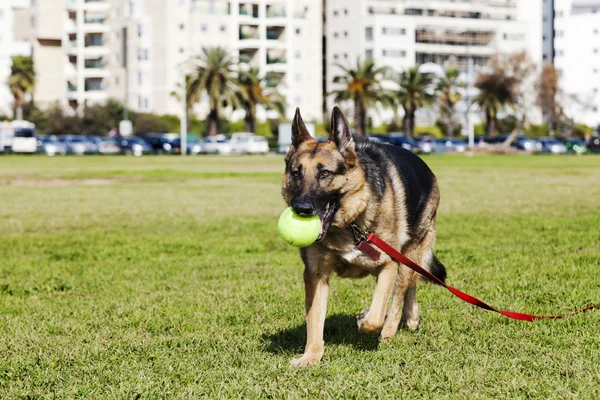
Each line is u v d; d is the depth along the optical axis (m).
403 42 112.19
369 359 6.09
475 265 10.48
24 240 13.83
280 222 5.87
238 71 78.81
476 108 101.38
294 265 10.97
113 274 10.47
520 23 119.50
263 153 76.12
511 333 6.74
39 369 5.91
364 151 6.65
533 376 5.47
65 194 24.81
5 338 7.00
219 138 75.25
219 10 99.94
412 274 6.85
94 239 13.95
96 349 6.47
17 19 108.81
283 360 6.11
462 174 35.28
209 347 6.55
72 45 104.62
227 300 8.49
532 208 18.69
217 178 33.59
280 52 104.69
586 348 6.14
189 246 13.03
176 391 5.32
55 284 9.76
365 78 78.38
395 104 80.00
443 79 94.38
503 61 87.31
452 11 118.38
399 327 7.32
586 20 125.75
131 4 98.88
